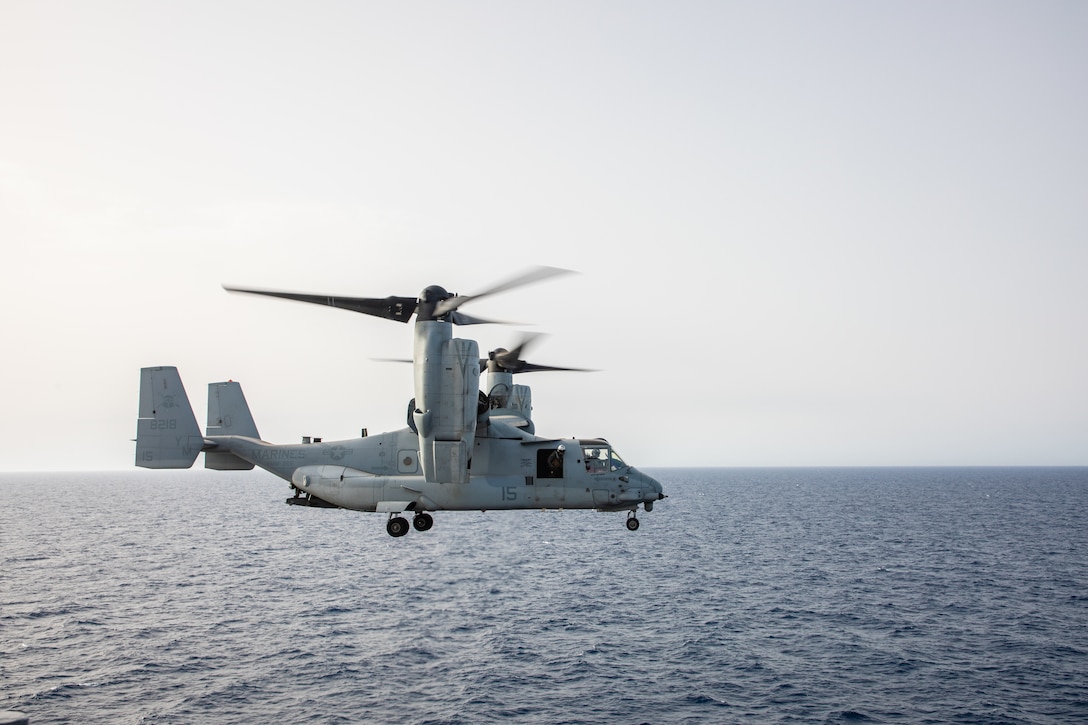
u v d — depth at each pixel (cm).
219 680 4022
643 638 4878
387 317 2867
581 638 4891
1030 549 9200
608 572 7719
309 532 12581
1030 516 14425
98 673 4128
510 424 3241
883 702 3625
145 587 6850
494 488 3072
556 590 6675
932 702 3616
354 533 12469
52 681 3991
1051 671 4066
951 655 4388
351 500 3086
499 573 7731
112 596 6384
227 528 13262
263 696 3778
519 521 15000
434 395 2791
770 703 3638
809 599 6100
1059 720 3372
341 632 5084
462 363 2788
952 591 6391
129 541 10850
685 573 7575
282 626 5259
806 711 3522
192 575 7594
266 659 4428
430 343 2791
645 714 3512
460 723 3419
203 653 4544
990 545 9612
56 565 8269
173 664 4309
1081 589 6450
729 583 6931
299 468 3219
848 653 4453
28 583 7044
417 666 4294
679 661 4347
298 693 3825
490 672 4166
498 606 5966
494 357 3516
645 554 9156
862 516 14750
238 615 5622
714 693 3791
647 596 6338
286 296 2745
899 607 5734
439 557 9081
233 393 3684
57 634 4988
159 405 3428
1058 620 5244
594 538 11281
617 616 5544
